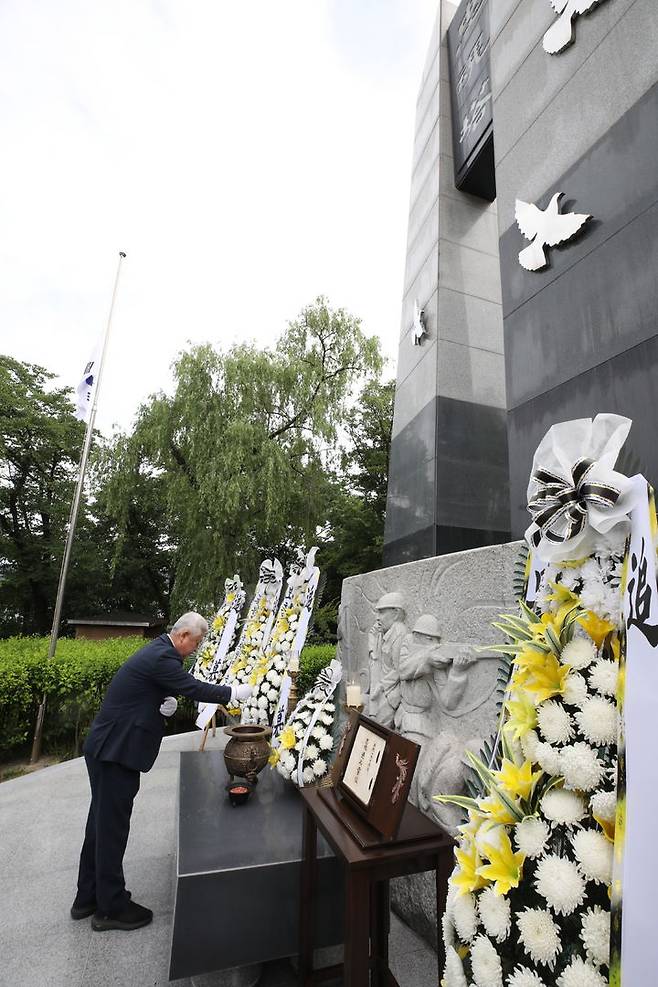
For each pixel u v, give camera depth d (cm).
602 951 89
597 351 285
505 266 375
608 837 96
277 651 412
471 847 118
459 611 268
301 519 1217
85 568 1777
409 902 256
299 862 199
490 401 507
